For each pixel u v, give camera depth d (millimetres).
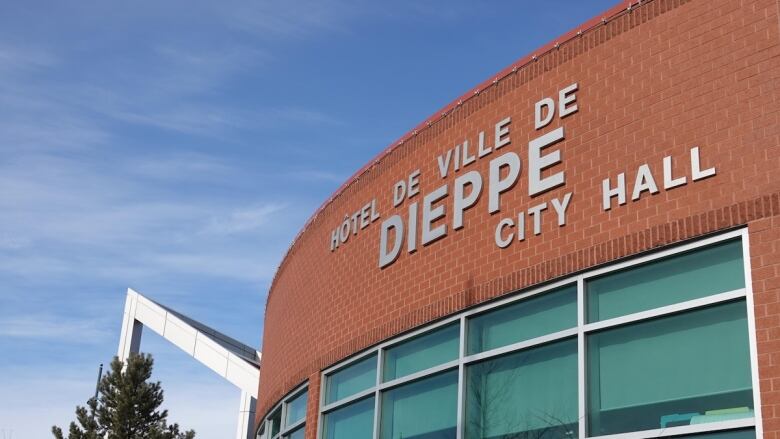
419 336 12453
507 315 11023
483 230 11688
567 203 10570
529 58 11883
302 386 15820
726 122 9227
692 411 8656
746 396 8281
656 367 9125
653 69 10172
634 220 9734
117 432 31266
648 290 9453
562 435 9789
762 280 8391
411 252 12992
